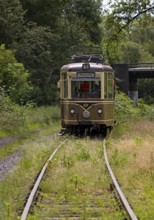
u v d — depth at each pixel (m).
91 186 20.91
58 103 91.75
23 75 67.00
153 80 169.25
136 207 16.95
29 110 64.06
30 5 103.88
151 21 78.56
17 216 15.27
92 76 42.66
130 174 23.16
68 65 43.66
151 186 20.78
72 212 16.44
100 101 42.62
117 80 103.06
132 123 54.97
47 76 93.38
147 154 27.50
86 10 118.06
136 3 76.81
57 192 19.89
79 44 102.12
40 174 22.52
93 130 45.44
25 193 19.22
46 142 37.47
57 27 105.00
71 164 25.84
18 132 49.97
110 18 78.50
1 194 18.98
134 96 120.69
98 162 26.75
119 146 33.84
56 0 106.81
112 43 81.69
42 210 16.53
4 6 82.88
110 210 16.48
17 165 26.77
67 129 44.47
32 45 86.50
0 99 53.94
